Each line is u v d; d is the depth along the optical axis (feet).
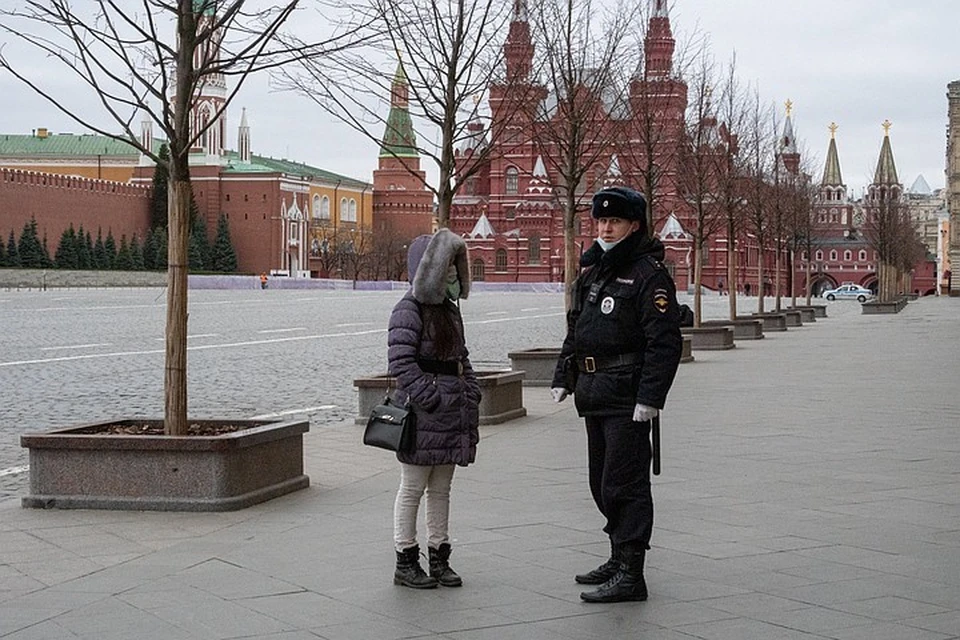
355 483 35.83
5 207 385.70
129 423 34.86
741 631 20.21
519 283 403.34
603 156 98.17
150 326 129.70
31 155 573.74
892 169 536.01
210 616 21.17
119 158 570.46
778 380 73.20
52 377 74.08
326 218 536.42
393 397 23.84
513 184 445.78
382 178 572.10
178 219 32.50
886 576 23.95
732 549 26.48
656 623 20.74
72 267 388.37
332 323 142.82
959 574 24.12
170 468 31.14
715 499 32.63
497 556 25.93
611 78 90.27
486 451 42.32
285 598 22.45
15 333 115.96
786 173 196.03
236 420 34.76
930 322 175.32
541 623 20.80
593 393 22.76
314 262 524.11
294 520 30.04
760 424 50.03
